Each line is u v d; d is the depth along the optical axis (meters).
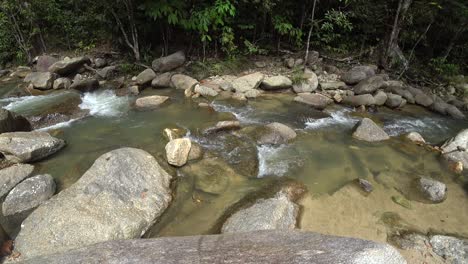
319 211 3.97
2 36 9.90
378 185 4.53
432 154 5.39
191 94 7.29
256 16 8.91
